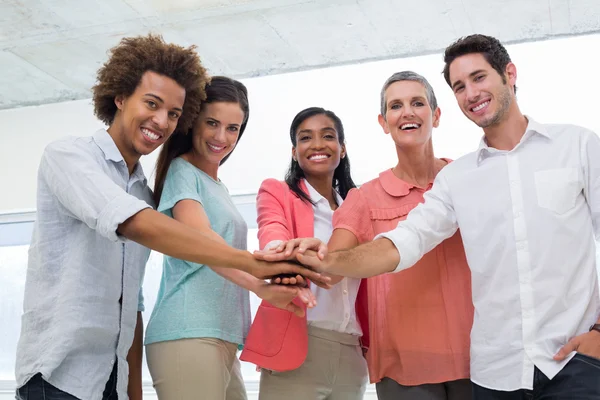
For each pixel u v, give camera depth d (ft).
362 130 16.46
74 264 5.78
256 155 17.01
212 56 16.79
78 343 5.66
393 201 7.57
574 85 15.24
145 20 15.16
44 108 19.19
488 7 14.38
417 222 6.84
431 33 15.47
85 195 5.63
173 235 5.68
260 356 6.96
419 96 7.57
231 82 7.77
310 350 7.30
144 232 5.59
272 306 7.13
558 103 15.26
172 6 14.65
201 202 7.18
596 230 6.23
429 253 7.27
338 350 7.41
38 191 6.02
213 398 6.64
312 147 8.18
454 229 7.02
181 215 6.89
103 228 5.53
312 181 8.38
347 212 7.46
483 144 6.78
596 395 5.67
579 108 15.10
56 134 18.93
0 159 19.08
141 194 6.84
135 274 6.35
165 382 6.69
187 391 6.61
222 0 14.38
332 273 6.61
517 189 6.37
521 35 15.38
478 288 6.52
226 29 15.53
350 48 16.22
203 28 15.51
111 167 6.26
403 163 7.70
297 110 16.99
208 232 6.62
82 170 5.70
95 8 14.78
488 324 6.36
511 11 14.49
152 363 6.82
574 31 15.14
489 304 6.37
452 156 15.35
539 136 6.52
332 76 17.03
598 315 6.06
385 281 7.46
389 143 16.16
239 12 14.76
